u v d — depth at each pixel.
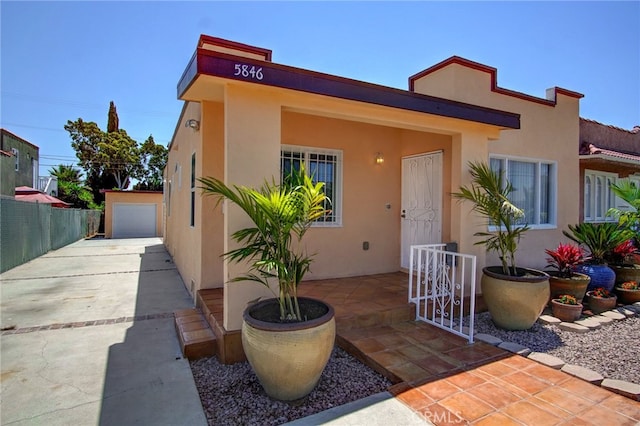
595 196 8.85
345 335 3.97
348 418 2.53
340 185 6.27
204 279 5.09
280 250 2.93
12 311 5.43
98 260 11.16
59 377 3.22
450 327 4.18
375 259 6.62
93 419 2.57
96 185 30.42
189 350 3.56
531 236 6.82
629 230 6.34
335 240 6.23
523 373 3.19
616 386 2.92
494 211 4.55
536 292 4.23
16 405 2.75
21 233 10.38
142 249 14.38
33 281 7.83
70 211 16.94
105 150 30.09
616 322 4.86
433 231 6.05
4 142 17.62
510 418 2.51
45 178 24.67
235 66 3.18
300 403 2.79
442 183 5.89
